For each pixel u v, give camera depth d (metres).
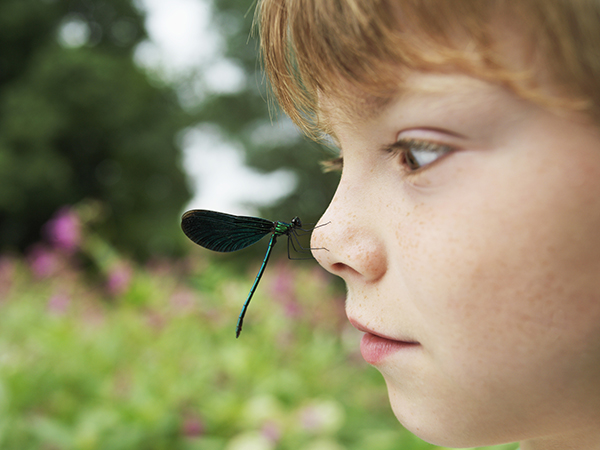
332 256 0.30
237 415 1.11
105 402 1.13
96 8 6.95
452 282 0.27
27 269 2.09
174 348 1.30
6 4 6.10
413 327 0.28
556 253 0.26
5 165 5.48
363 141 0.29
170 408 1.07
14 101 5.84
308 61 0.29
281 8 0.31
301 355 1.44
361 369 1.51
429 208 0.27
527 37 0.25
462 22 0.26
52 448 0.98
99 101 6.21
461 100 0.26
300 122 0.34
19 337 1.49
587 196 0.26
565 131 0.26
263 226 0.52
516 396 0.27
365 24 0.27
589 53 0.25
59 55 6.10
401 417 0.29
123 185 6.68
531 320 0.26
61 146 6.37
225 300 1.48
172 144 6.76
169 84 7.03
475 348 0.27
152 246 6.53
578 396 0.27
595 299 0.26
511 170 0.26
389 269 0.29
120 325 1.43
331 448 1.06
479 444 0.28
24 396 1.11
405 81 0.27
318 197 5.22
